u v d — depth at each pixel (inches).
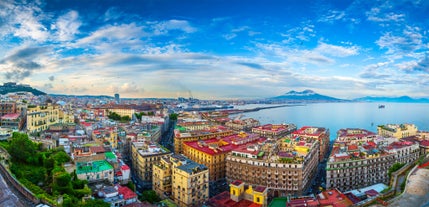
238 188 6717.5
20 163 6820.9
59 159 7121.1
